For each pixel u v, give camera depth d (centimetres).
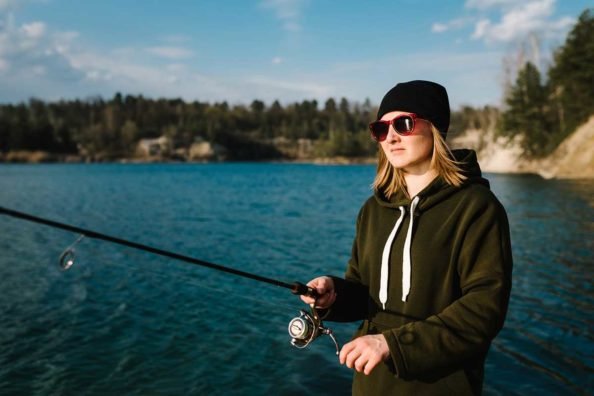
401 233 181
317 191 3769
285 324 721
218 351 630
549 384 522
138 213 2242
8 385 545
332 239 1506
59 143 14300
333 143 14788
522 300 813
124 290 909
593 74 5053
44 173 7006
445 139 185
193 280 976
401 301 177
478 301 156
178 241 1476
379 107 198
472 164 179
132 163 14112
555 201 2445
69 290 912
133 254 1233
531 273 994
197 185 4544
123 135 15150
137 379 559
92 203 2745
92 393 530
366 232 201
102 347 645
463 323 154
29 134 13775
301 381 552
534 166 5800
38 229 1664
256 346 645
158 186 4356
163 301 835
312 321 202
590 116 5175
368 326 189
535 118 5894
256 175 6950
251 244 1420
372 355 154
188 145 15525
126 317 758
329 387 539
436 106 183
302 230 1700
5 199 2973
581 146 4791
